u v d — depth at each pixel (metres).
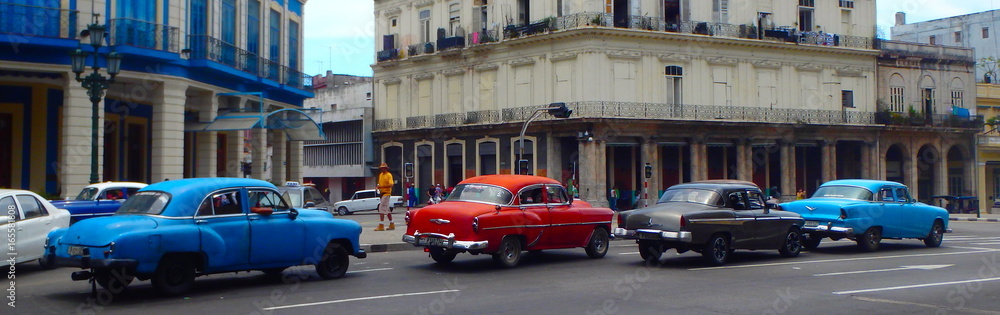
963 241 22.94
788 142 45.09
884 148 48.72
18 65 23.16
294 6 35.03
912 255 18.09
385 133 50.03
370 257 17.47
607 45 40.31
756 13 44.72
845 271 14.88
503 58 43.84
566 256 17.53
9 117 25.58
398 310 10.46
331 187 54.94
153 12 25.42
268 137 48.41
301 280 13.41
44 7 23.16
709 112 42.66
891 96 49.12
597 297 11.64
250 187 12.53
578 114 40.16
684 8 42.81
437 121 46.97
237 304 10.89
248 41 30.47
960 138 51.47
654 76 41.53
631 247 20.28
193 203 11.69
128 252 10.76
